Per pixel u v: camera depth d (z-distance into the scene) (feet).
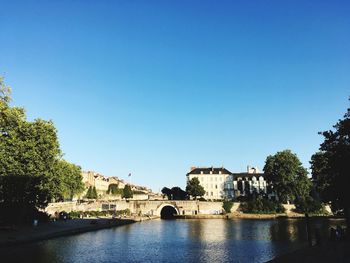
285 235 204.85
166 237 200.75
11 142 182.29
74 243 161.89
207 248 155.94
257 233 220.23
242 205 421.59
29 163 188.14
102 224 251.60
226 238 194.39
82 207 350.84
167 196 576.61
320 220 328.49
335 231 143.13
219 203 421.59
